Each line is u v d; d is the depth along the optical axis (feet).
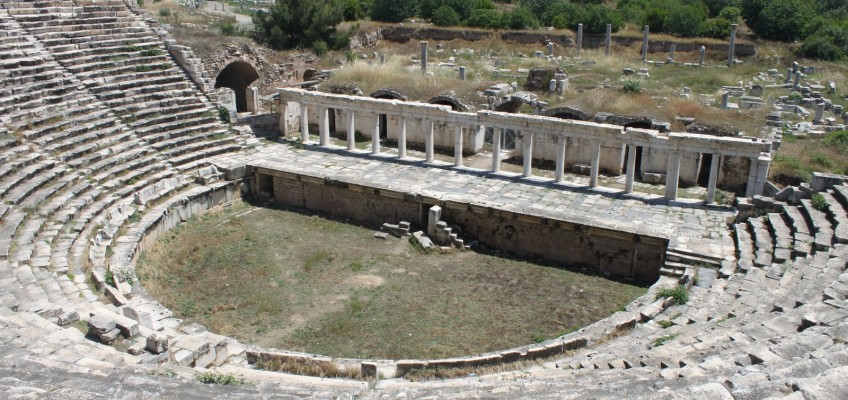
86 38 108.27
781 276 61.00
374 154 104.63
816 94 128.77
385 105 101.09
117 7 119.03
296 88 119.75
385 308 66.59
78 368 38.58
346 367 50.88
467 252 81.97
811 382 26.32
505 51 185.26
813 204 72.59
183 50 113.39
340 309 66.39
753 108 112.37
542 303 68.13
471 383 42.60
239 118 113.29
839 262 57.72
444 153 110.01
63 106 92.58
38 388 32.27
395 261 78.43
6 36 99.30
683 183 94.17
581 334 56.95
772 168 85.46
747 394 26.96
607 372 40.22
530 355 52.29
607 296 70.13
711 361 37.63
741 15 210.18
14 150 79.66
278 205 98.02
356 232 87.56
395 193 88.07
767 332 44.11
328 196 94.27
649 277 75.72
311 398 36.06
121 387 34.88
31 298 53.47
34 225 68.44
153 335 47.09
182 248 80.28
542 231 80.38
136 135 96.53
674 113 103.35
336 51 174.60
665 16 208.74
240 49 149.18
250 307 66.74
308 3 168.14
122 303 56.90
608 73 142.51
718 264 68.64
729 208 83.66
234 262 77.05
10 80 91.25
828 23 192.24
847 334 38.50
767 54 183.52
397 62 150.82
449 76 133.69
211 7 207.62
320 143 109.91
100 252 69.10
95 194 80.23
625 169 101.96
